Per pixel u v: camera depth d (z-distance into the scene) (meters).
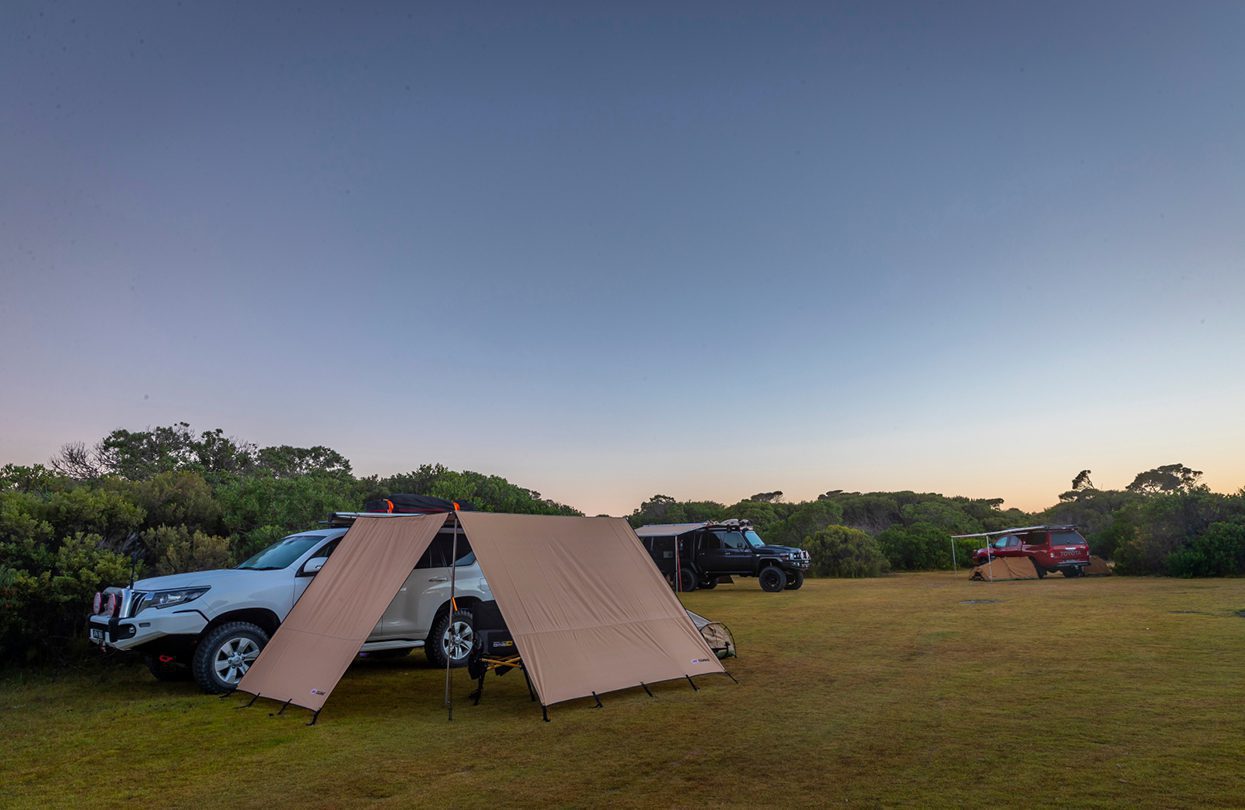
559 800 4.74
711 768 5.30
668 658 8.13
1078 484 51.34
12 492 12.06
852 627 12.78
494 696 8.08
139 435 26.62
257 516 14.68
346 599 7.70
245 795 4.97
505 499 24.73
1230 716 6.29
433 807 4.67
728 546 22.31
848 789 4.79
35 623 9.95
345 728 6.71
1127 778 4.83
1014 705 6.90
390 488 24.08
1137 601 15.42
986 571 23.89
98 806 4.83
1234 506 23.56
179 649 8.33
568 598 7.93
